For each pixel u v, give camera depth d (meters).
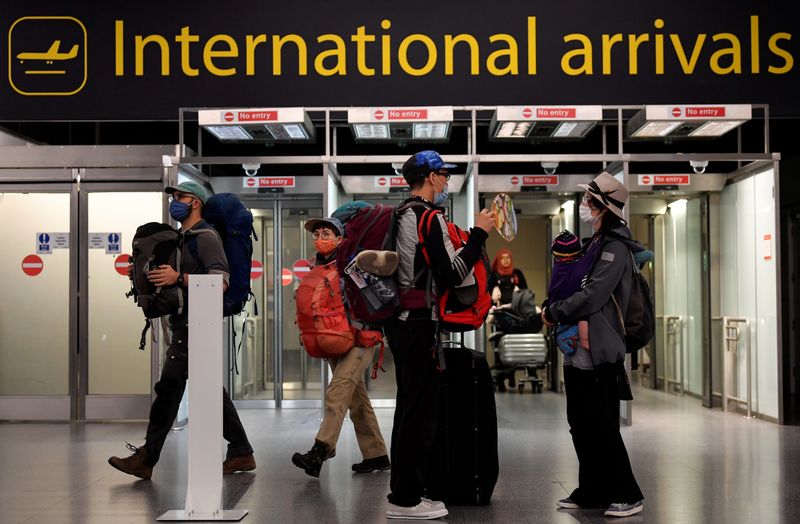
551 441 7.96
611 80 10.34
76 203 9.77
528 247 15.02
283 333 11.03
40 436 8.56
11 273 9.82
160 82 10.40
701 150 13.27
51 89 10.39
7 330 9.81
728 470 6.48
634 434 8.36
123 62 10.40
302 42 10.40
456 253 4.73
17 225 9.84
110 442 8.16
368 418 6.50
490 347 13.79
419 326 4.83
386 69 10.38
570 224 11.82
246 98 10.41
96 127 12.01
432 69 10.37
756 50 10.32
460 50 10.37
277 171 13.02
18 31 10.41
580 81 10.35
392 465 5.20
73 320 9.77
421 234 4.74
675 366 12.23
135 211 9.79
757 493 5.67
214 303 5.07
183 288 6.02
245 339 11.03
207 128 9.36
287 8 10.39
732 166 13.45
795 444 7.72
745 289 9.93
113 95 10.40
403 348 4.86
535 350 12.34
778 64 10.31
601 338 4.96
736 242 10.18
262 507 5.37
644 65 10.33
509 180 11.08
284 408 10.94
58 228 9.82
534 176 11.06
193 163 9.28
